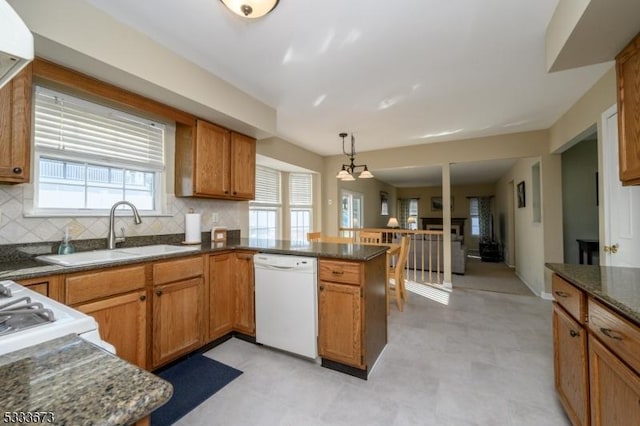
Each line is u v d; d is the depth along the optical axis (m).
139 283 1.82
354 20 1.73
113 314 1.69
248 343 2.48
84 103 2.08
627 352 0.95
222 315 2.45
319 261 2.11
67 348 0.61
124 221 2.34
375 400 1.72
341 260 2.02
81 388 0.46
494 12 1.67
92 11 1.61
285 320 2.23
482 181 8.91
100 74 1.81
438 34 1.87
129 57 1.79
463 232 9.66
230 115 2.55
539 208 4.32
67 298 1.49
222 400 1.71
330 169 5.57
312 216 5.52
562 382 1.54
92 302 1.59
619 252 2.16
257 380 1.92
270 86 2.61
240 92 2.67
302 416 1.58
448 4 1.60
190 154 2.59
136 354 1.80
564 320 1.50
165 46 2.00
